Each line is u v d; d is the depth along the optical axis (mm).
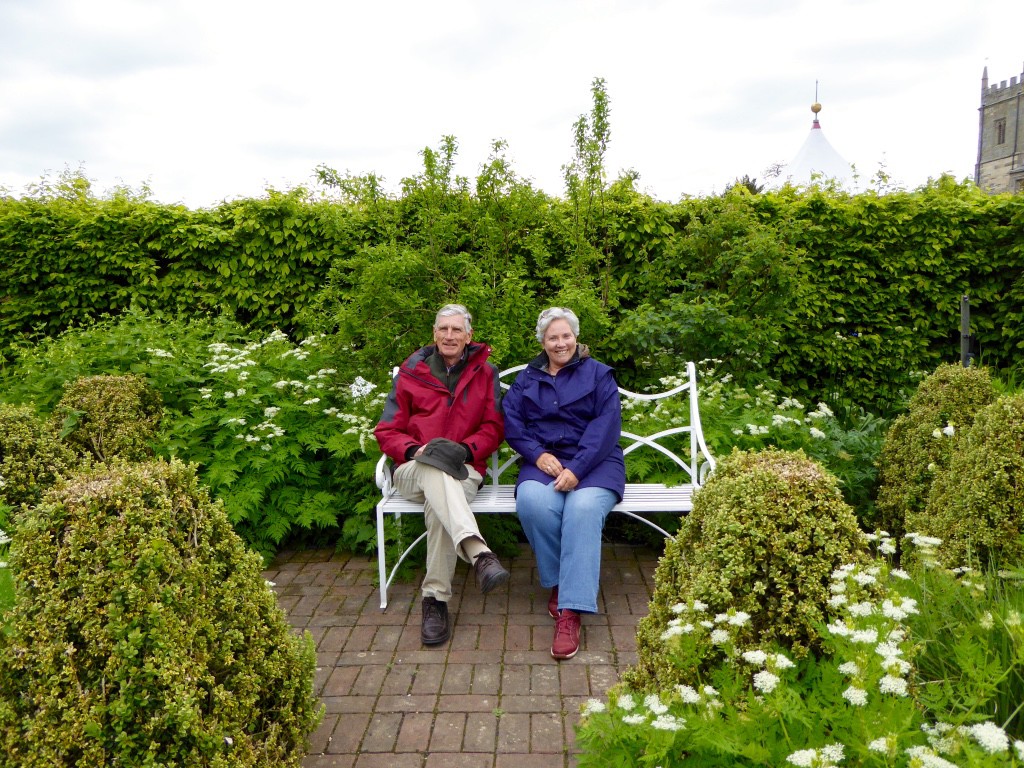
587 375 3508
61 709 1609
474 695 2654
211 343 5438
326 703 2613
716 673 1662
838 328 6410
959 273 6258
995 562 2588
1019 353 6414
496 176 5070
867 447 4301
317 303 5273
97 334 5285
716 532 1911
